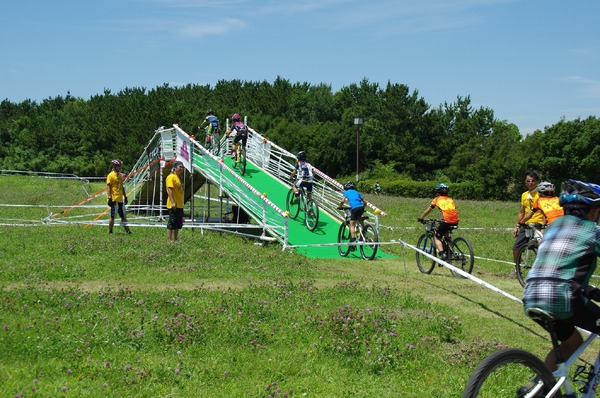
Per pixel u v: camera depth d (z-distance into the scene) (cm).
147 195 2539
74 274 1002
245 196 1720
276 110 8750
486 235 1952
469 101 8081
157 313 726
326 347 629
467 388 407
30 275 973
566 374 437
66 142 7506
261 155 2281
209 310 744
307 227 1647
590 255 427
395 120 7681
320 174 1947
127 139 6606
